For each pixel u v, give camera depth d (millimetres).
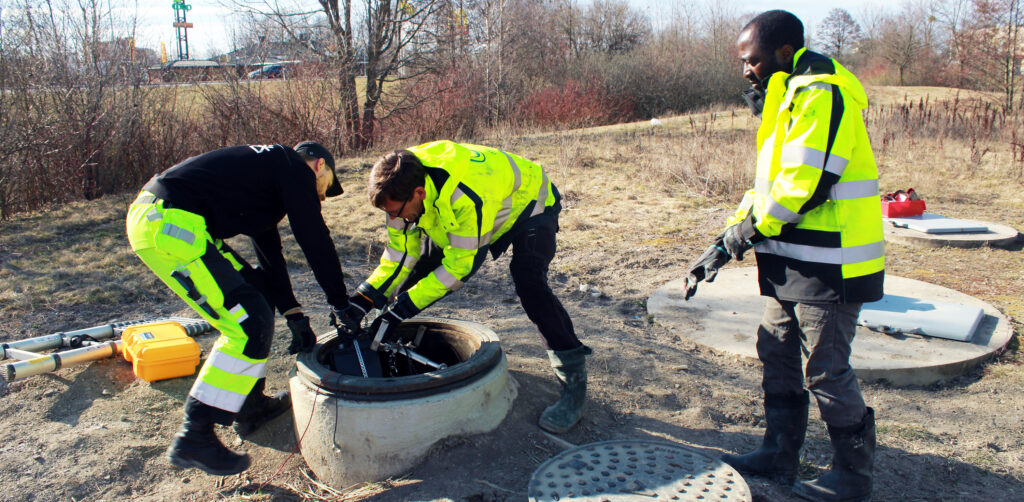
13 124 8633
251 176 2816
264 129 12781
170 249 2645
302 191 2848
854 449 2617
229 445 3221
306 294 5309
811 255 2516
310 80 13492
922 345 4191
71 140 9453
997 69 20609
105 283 5387
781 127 2500
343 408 2883
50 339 3943
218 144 12086
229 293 2732
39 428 3275
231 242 6730
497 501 2680
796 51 2535
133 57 10719
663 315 4875
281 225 7457
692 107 28812
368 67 15336
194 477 3020
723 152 10477
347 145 14062
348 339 3174
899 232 6934
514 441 3068
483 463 2914
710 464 2807
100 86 9938
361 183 9938
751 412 3564
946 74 31250
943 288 5223
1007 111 18094
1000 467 3041
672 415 3494
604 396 3611
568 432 3189
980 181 9945
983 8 20875
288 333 4398
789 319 2754
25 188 8844
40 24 9602
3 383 3621
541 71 29016
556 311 3131
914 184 9656
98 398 3541
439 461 2906
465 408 2998
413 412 2879
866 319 4441
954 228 6816
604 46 36031
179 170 2766
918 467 3037
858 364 3922
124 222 7723
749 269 5980
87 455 3070
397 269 3213
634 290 5621
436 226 2959
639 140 13570
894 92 25641
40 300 4969
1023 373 3953
